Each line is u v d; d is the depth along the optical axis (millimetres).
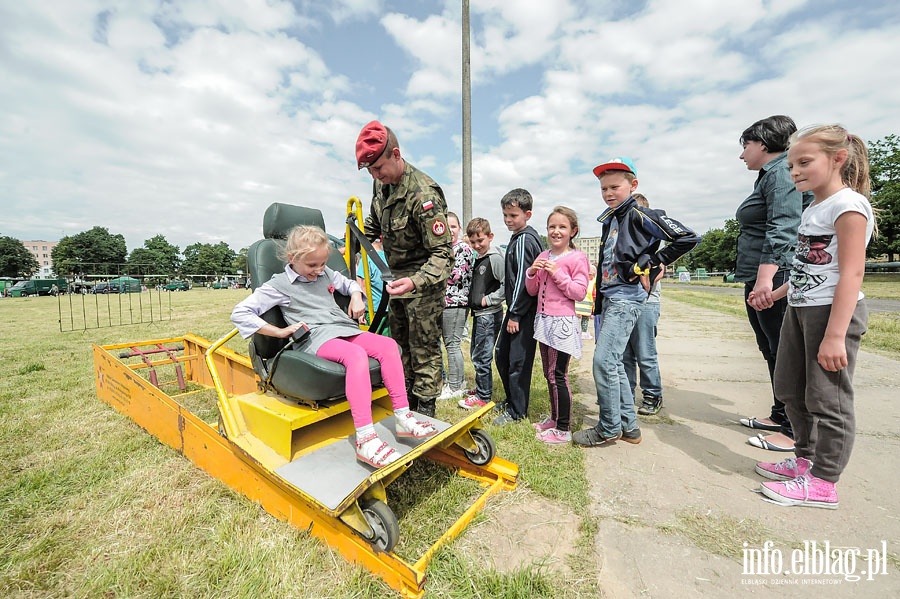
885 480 2416
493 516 2129
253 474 2143
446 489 2367
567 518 2121
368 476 1798
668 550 1875
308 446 2160
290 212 2887
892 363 4980
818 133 2027
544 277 3018
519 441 2967
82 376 4629
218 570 1737
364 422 1991
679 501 2260
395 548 1902
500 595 1618
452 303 3906
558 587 1671
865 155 2047
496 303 3635
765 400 3934
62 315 12781
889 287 18250
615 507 2209
